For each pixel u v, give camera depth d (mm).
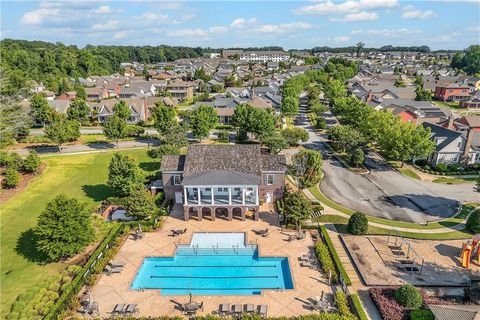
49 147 87000
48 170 71000
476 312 26875
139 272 38781
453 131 71938
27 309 32406
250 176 48719
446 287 35625
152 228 46844
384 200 55875
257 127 84062
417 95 132000
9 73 114562
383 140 69875
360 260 39969
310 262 39875
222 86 184000
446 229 47125
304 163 52312
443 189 60250
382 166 71062
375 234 45531
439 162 70625
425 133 67125
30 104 103500
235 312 31844
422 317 30641
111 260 40000
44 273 38906
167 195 55219
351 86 162250
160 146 77750
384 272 37875
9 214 52938
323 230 45719
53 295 34062
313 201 54562
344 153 78438
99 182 64812
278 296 34500
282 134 82875
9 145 87750
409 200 55906
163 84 170250
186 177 48844
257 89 139875
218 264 40344
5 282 37625
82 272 36875
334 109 122000
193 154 51906
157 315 31984
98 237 45000
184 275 38469
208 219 49844
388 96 132250
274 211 52188
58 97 141250
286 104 109688
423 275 37438
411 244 43406
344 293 34688
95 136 97000
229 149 52438
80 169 71438
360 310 31844
